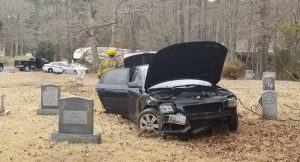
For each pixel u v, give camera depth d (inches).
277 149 389.7
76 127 401.4
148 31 2581.2
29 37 3818.9
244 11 1974.7
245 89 897.5
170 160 348.8
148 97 442.0
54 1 3233.3
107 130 462.0
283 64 1482.5
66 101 399.9
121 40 2306.8
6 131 447.5
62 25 1787.6
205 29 2566.4
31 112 573.6
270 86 719.1
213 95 442.0
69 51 3206.2
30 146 384.8
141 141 412.8
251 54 2226.9
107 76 537.6
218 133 450.9
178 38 2536.9
